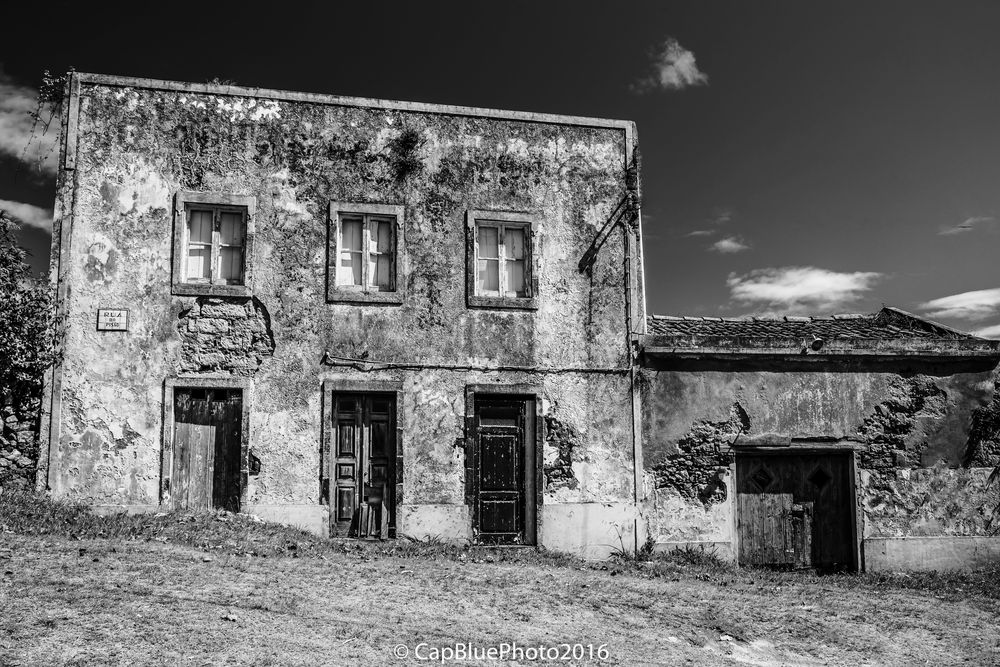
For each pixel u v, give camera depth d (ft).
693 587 43.27
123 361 46.21
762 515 52.08
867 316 60.23
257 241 48.39
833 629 38.37
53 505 43.34
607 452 50.72
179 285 47.16
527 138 52.42
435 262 50.26
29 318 44.27
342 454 48.29
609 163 53.31
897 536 52.70
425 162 50.93
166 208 47.70
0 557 35.70
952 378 54.60
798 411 52.75
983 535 53.57
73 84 47.52
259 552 40.68
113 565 36.04
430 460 48.78
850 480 53.01
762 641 36.01
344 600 35.01
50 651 27.63
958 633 39.60
